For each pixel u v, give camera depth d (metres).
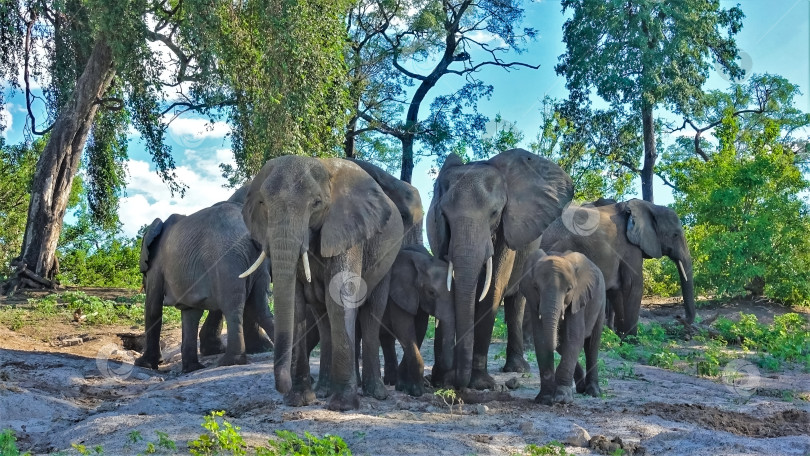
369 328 9.43
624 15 31.84
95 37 24.17
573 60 33.16
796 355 14.62
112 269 35.97
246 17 23.25
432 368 10.45
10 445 6.85
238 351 11.77
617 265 16.66
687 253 17.67
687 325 17.67
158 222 13.26
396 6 35.97
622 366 12.70
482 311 10.35
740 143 31.28
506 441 7.38
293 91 22.72
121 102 26.22
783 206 22.42
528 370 11.46
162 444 6.70
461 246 9.80
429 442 7.05
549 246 16.31
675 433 7.63
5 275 27.44
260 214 8.29
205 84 23.78
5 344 14.95
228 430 6.59
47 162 25.95
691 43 33.28
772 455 7.00
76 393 10.52
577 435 7.38
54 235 26.23
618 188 30.53
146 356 13.09
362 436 7.25
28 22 27.06
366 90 36.38
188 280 12.09
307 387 8.89
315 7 23.42
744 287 23.30
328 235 8.27
